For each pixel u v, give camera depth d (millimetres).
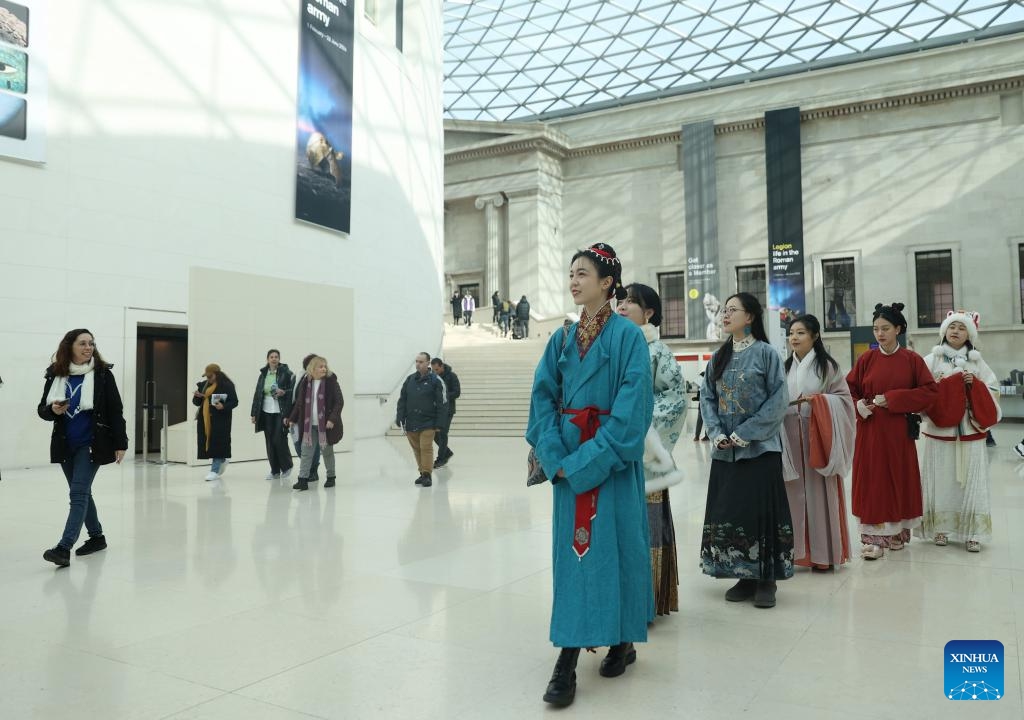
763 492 4422
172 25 14141
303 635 3869
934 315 28344
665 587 4137
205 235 14695
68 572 5281
